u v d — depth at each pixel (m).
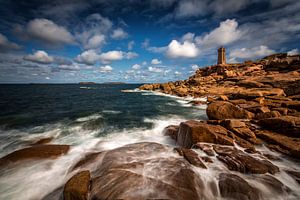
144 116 19.09
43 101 33.09
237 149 7.64
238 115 12.14
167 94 50.97
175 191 4.70
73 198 4.50
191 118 17.72
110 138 11.62
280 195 5.15
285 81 22.59
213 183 5.35
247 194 4.90
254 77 33.88
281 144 7.87
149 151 7.51
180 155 7.15
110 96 46.88
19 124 15.20
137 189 4.67
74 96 46.34
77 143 10.52
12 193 5.71
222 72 54.25
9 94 49.00
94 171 6.24
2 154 9.18
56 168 7.08
